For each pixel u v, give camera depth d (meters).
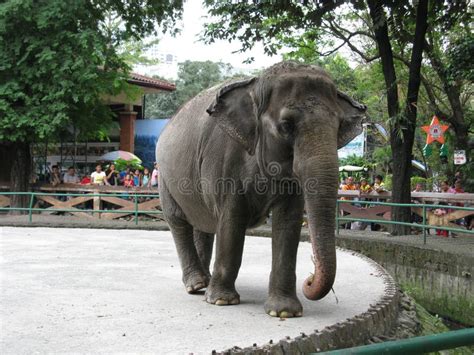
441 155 20.05
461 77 16.09
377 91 22.70
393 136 14.34
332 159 4.35
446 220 14.05
